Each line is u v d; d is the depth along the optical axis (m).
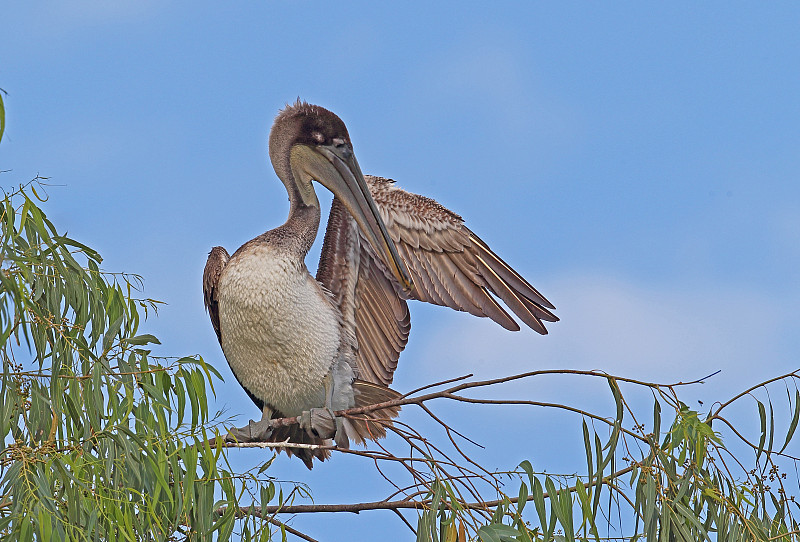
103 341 8.43
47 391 7.97
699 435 8.49
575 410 8.52
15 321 7.91
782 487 8.73
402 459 8.58
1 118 6.70
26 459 7.30
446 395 8.81
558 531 8.57
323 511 9.08
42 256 8.25
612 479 8.52
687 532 8.48
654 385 8.58
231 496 8.10
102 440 7.92
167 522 8.03
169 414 8.31
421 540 8.29
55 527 7.15
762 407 8.67
